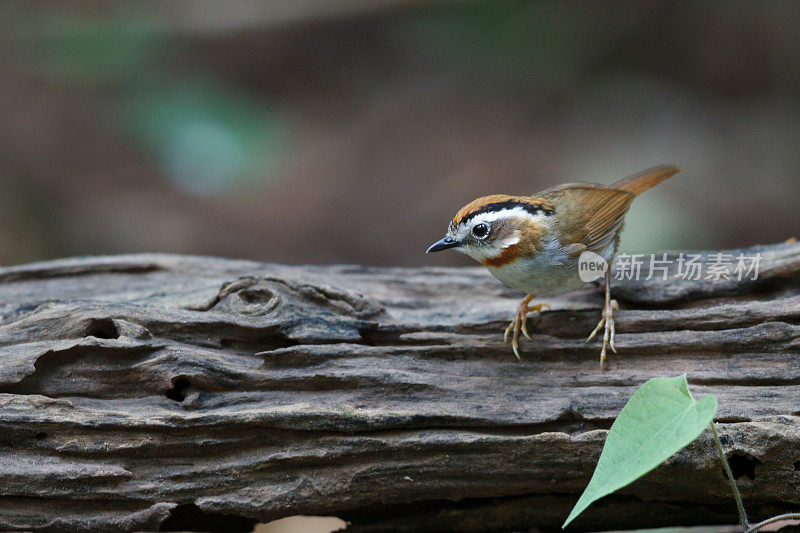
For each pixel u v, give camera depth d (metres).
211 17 19.80
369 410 7.05
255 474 7.00
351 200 18.27
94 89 19.47
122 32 18.39
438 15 21.06
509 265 7.90
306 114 20.53
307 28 21.81
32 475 6.84
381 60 21.78
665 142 18.83
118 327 7.47
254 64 21.16
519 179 18.25
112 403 7.23
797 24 19.97
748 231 16.67
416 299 9.21
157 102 17.34
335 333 7.78
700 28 20.75
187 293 8.75
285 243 17.44
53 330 7.59
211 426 6.94
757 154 18.34
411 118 20.34
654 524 7.40
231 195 18.38
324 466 7.02
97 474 6.86
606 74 20.92
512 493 7.12
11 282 9.34
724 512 7.22
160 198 18.44
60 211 17.98
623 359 7.62
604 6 20.97
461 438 6.89
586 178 17.89
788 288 8.35
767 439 6.61
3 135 18.81
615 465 5.66
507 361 7.75
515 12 20.88
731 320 7.64
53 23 18.23
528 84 20.95
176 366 7.23
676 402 5.74
